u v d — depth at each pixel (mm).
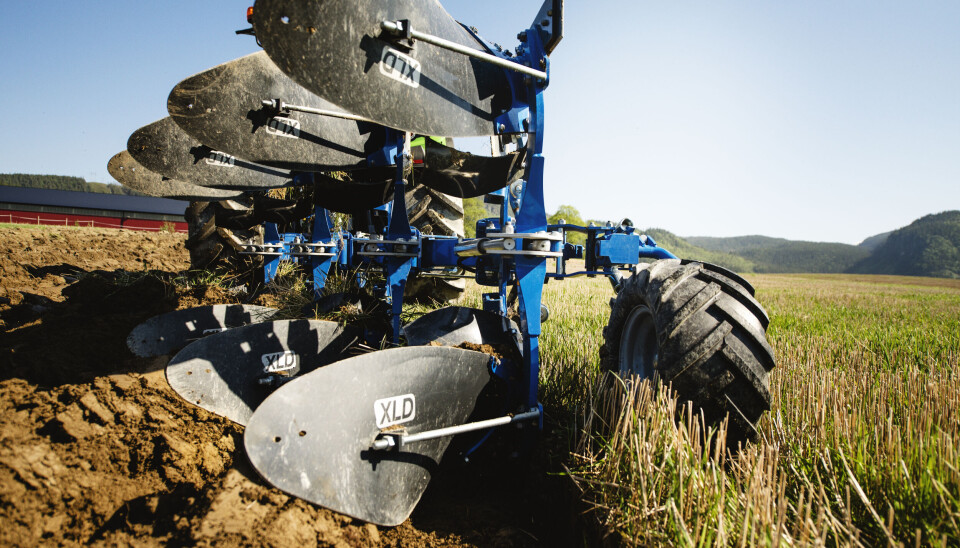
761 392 1879
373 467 1843
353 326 3006
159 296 4066
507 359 2307
